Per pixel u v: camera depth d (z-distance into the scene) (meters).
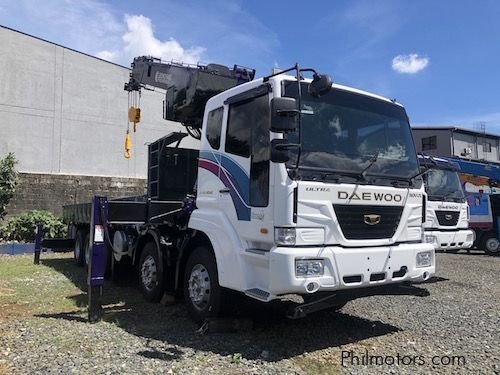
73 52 21.20
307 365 4.65
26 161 19.94
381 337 5.68
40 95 20.36
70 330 5.70
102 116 21.84
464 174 16.41
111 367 4.46
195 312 6.09
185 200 6.77
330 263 4.77
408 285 5.68
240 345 5.24
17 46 19.88
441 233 10.44
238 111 5.75
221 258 5.56
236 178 5.55
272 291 4.71
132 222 7.50
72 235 12.61
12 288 8.49
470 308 7.34
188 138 8.20
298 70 4.92
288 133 4.91
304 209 4.76
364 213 5.15
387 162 5.59
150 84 9.45
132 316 6.52
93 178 20.48
